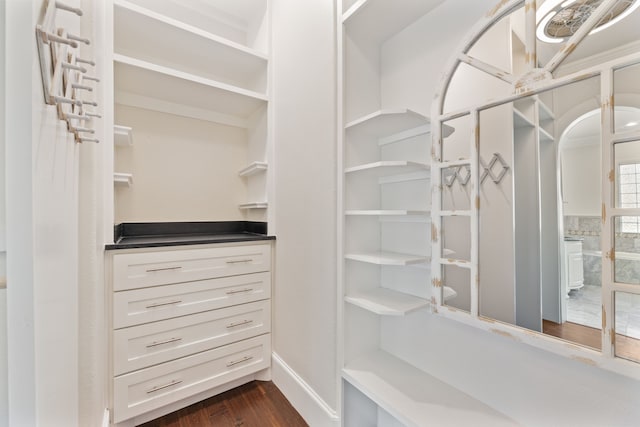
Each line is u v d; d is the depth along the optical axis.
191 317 1.57
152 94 1.92
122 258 1.38
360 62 1.42
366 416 1.41
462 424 0.97
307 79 1.57
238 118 2.34
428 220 1.27
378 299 1.27
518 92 0.90
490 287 0.98
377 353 1.43
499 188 0.96
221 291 1.67
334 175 1.37
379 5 1.23
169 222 2.06
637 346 0.70
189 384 1.56
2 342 0.41
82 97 0.99
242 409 1.58
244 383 1.81
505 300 0.94
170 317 1.50
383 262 1.14
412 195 1.35
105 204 1.37
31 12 0.41
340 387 1.32
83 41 0.54
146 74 1.63
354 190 1.38
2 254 0.42
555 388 0.89
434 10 1.26
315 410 1.43
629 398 0.76
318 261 1.47
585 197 0.78
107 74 1.38
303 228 1.60
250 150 2.32
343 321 1.33
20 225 0.41
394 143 1.43
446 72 1.11
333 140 1.37
